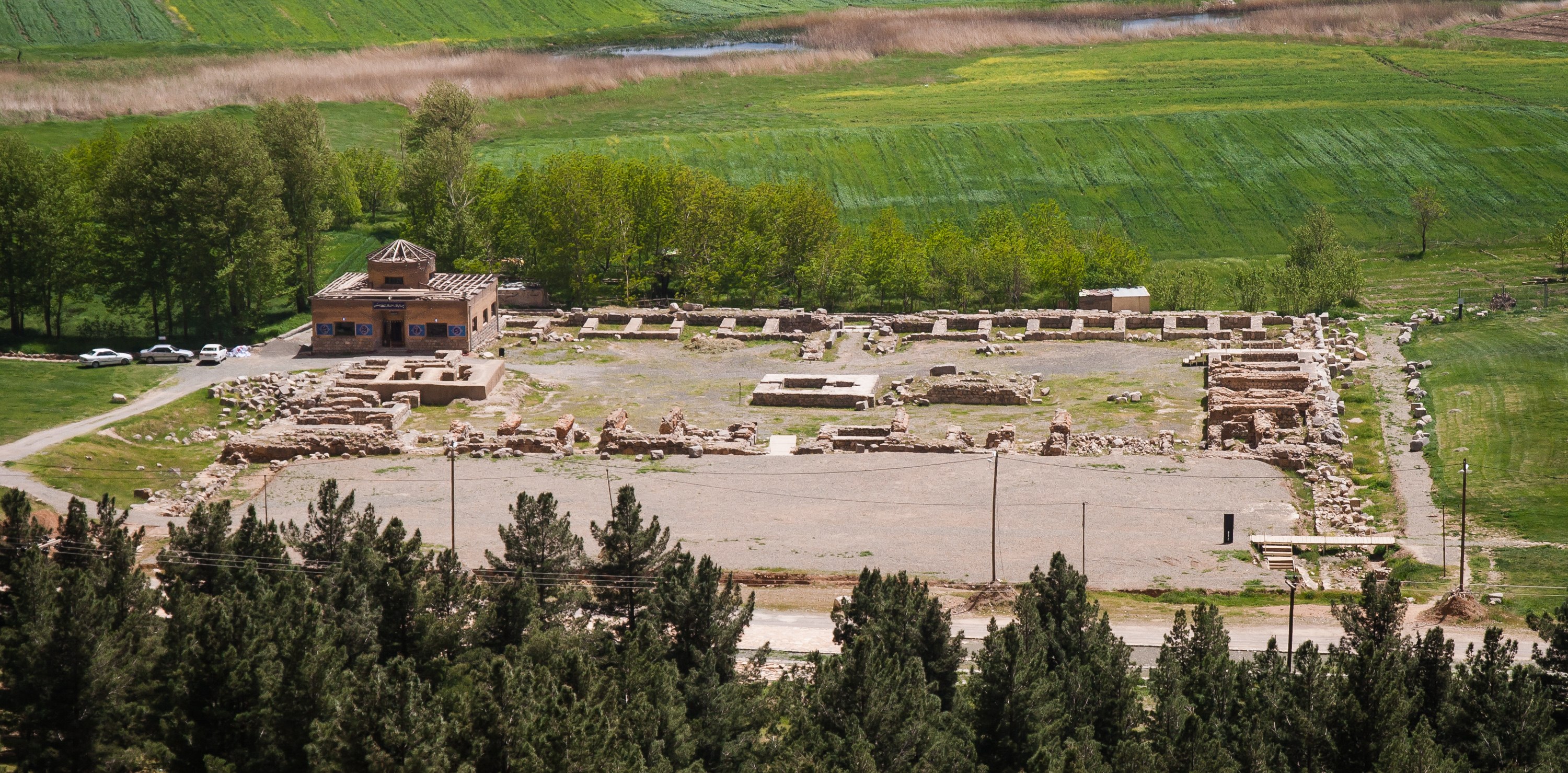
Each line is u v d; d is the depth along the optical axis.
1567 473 107.25
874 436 120.25
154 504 105.12
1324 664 72.25
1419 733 64.50
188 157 154.75
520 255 183.75
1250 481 109.12
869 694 65.19
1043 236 190.00
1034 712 66.69
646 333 155.75
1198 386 134.75
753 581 93.50
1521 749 65.44
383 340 147.88
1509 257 193.62
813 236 185.25
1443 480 108.31
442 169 196.25
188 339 156.88
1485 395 126.19
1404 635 82.88
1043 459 114.69
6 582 74.06
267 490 108.75
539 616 73.94
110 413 124.75
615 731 61.62
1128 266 177.50
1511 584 89.94
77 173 175.75
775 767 62.12
